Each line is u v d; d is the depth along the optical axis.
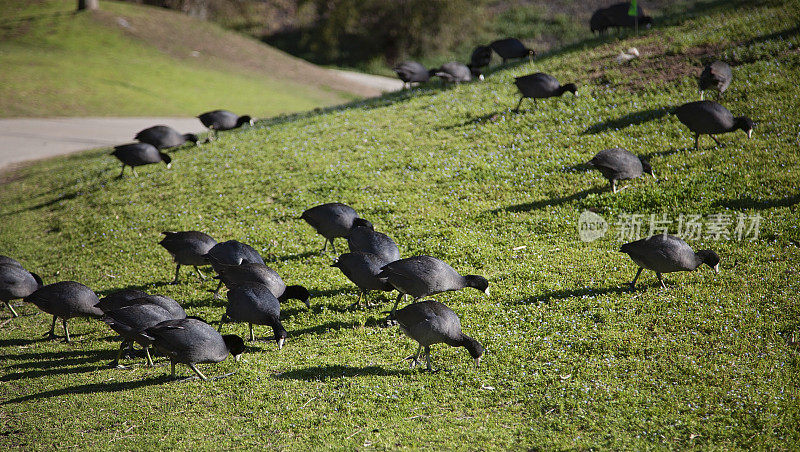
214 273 15.34
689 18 26.72
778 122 16.78
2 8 64.50
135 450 8.18
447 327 9.62
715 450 7.59
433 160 19.06
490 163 18.19
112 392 10.02
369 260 11.90
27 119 37.94
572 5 73.25
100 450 8.23
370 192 17.81
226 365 10.63
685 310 10.83
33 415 9.35
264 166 21.02
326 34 72.69
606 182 15.93
